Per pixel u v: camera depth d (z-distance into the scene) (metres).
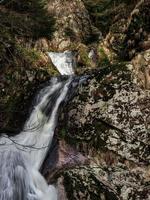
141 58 6.82
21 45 10.41
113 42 11.54
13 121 8.41
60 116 7.29
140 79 6.66
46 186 6.47
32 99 8.75
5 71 8.91
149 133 6.29
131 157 6.25
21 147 7.59
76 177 6.23
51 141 7.32
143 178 6.10
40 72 9.20
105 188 6.08
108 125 6.56
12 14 8.80
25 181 6.75
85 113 6.84
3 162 7.14
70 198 6.09
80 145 6.71
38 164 7.10
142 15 9.36
